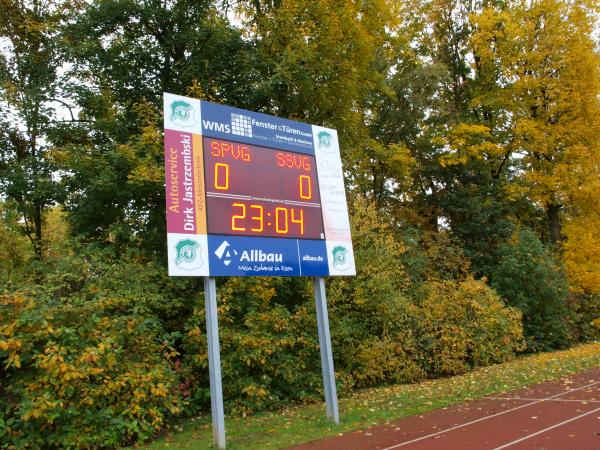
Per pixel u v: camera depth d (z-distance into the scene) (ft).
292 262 25.88
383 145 66.23
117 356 25.81
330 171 29.09
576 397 29.14
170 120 23.24
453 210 67.36
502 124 76.38
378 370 39.27
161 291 35.81
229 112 25.43
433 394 32.76
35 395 21.79
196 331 31.60
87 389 22.97
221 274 23.02
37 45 49.44
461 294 48.37
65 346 23.54
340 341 39.45
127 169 39.78
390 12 63.72
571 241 66.49
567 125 66.90
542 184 68.39
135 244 40.55
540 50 67.87
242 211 24.54
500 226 65.16
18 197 44.98
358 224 42.29
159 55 47.55
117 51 48.29
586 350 53.93
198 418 30.01
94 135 47.26
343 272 28.14
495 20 70.64
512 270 57.31
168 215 22.04
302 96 48.03
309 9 48.96
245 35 50.62
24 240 45.29
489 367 46.14
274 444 22.27
